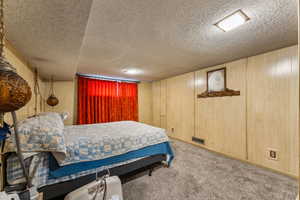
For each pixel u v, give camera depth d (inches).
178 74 152.5
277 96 82.5
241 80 99.4
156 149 83.9
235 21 53.1
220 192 65.2
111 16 49.6
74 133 78.8
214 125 118.4
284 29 59.1
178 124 157.6
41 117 61.4
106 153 64.6
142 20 52.4
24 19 37.4
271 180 74.3
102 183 49.0
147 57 94.0
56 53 62.2
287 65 78.5
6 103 21.4
